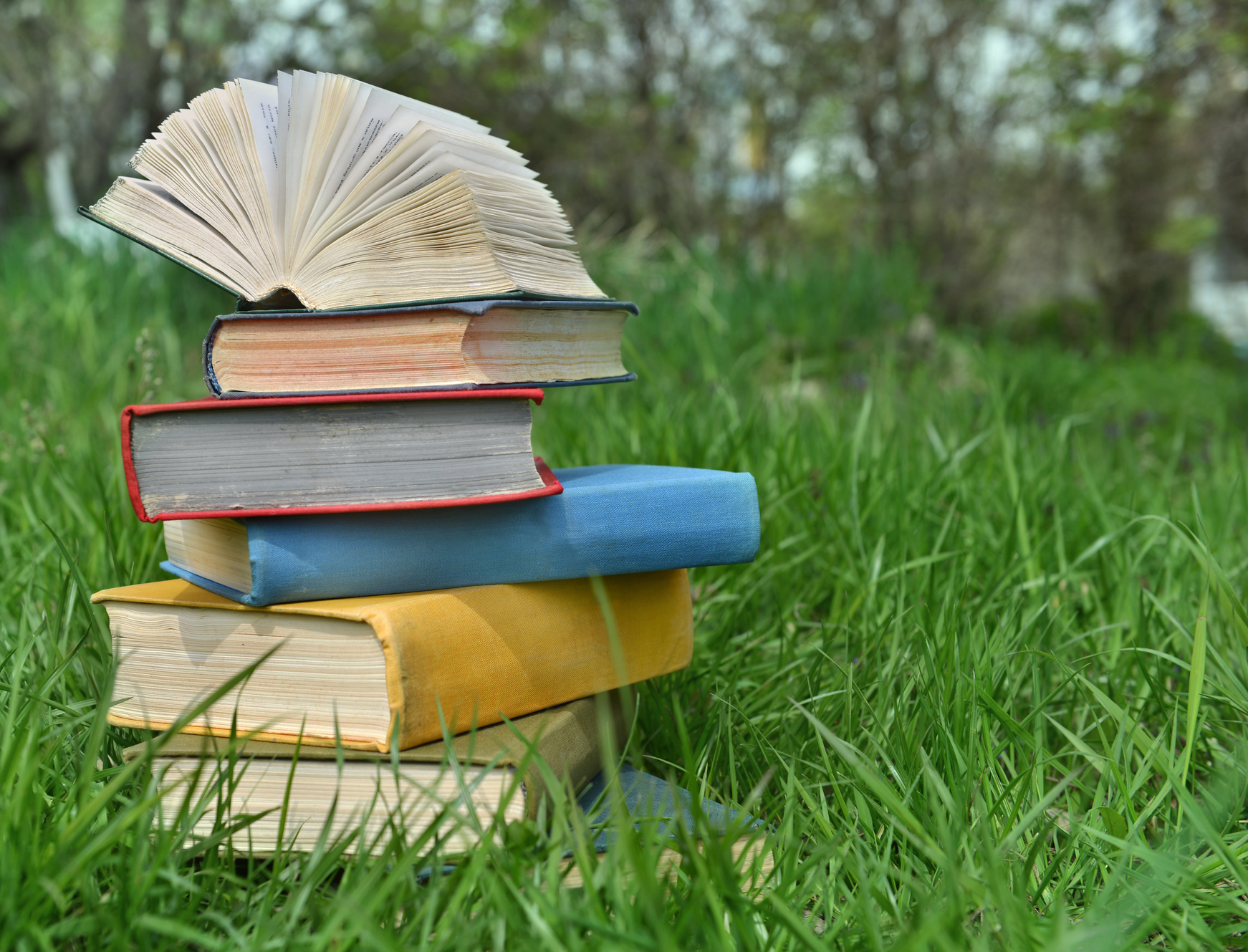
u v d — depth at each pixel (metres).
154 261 2.35
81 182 4.45
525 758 0.71
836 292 2.64
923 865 0.73
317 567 0.76
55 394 1.52
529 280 0.81
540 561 0.79
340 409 0.76
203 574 0.80
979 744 0.80
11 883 0.66
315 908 0.69
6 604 0.92
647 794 0.79
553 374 0.83
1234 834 0.76
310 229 0.79
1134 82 4.44
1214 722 0.83
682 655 0.86
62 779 0.75
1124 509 1.11
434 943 0.67
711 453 1.16
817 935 0.71
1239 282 5.24
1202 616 0.76
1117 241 5.00
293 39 3.87
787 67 4.41
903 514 1.04
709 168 4.41
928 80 4.57
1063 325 4.89
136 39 3.88
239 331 0.79
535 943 0.66
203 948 0.69
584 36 4.29
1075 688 0.86
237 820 0.74
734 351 2.22
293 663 0.76
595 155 4.25
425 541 0.78
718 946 0.66
